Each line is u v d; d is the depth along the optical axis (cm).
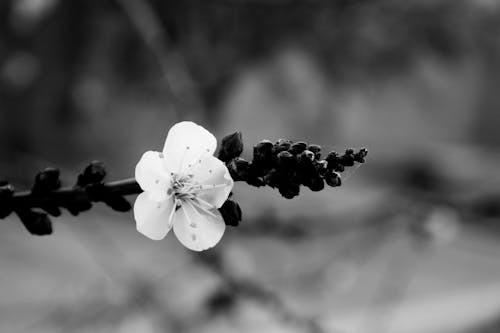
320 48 48
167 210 24
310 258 61
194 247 24
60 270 74
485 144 132
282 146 23
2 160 57
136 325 55
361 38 48
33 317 59
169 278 56
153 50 43
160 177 24
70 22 45
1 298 65
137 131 69
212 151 24
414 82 49
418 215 56
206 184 24
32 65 47
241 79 49
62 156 71
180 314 49
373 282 70
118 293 52
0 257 80
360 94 49
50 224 25
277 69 48
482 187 60
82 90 48
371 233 62
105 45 46
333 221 56
